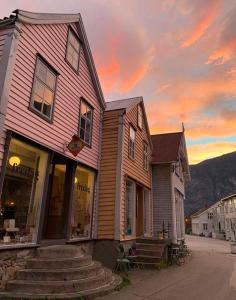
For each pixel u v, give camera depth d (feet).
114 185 42.22
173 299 24.70
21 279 24.88
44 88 31.71
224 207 204.13
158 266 40.83
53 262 26.48
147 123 61.11
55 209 36.14
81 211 39.09
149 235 58.54
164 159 65.31
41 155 30.96
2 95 24.91
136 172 52.16
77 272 26.03
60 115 34.42
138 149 54.95
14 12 27.30
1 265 24.49
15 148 27.63
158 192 65.51
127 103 51.67
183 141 78.48
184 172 90.17
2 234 26.04
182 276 36.01
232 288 29.91
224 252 80.94
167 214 63.67
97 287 26.05
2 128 24.73
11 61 26.25
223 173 527.81
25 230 28.30
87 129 41.42
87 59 42.27
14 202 27.48
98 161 43.62
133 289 27.61
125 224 43.70
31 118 29.04
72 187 36.37
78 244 36.91
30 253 27.94
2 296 22.12
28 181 29.17
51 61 33.24
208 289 29.04
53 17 33.60
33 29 30.40
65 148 34.76
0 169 24.75
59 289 23.66
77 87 39.09
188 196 515.09
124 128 45.55
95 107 44.19
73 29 39.14
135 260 41.37
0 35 27.50
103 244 40.14
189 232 290.15
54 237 34.94
